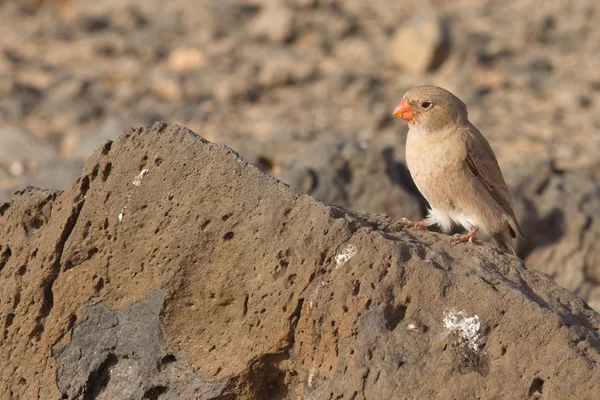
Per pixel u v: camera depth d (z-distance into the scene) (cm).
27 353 1122
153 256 1070
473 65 3675
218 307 1048
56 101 3316
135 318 1078
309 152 2058
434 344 963
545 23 4275
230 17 4275
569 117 3294
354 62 3841
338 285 996
